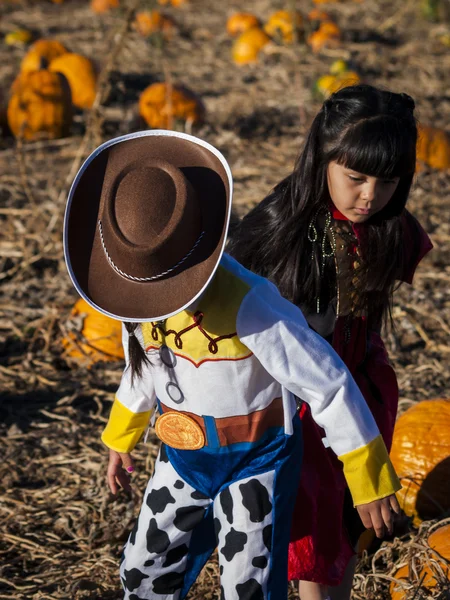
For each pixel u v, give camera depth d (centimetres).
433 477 442
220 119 1131
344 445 285
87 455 521
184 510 309
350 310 335
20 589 414
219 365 284
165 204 265
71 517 470
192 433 298
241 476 298
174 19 1739
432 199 885
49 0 2016
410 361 618
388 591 395
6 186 927
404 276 351
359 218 312
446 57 1448
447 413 464
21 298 720
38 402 584
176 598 325
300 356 280
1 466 511
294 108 1180
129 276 272
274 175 954
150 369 303
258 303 279
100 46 1529
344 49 1465
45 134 1081
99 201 286
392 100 301
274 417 297
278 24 1481
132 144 289
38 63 1212
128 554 319
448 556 372
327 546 325
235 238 342
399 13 1712
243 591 297
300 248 327
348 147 294
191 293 268
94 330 637
